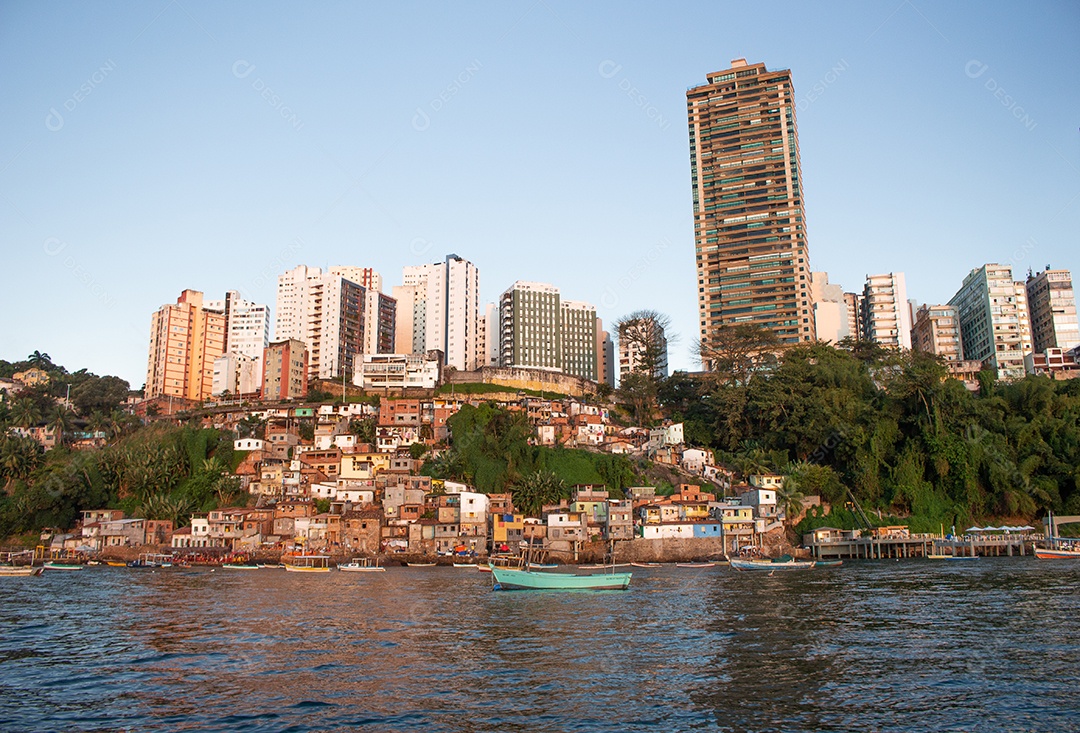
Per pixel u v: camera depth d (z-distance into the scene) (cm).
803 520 15362
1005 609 7006
